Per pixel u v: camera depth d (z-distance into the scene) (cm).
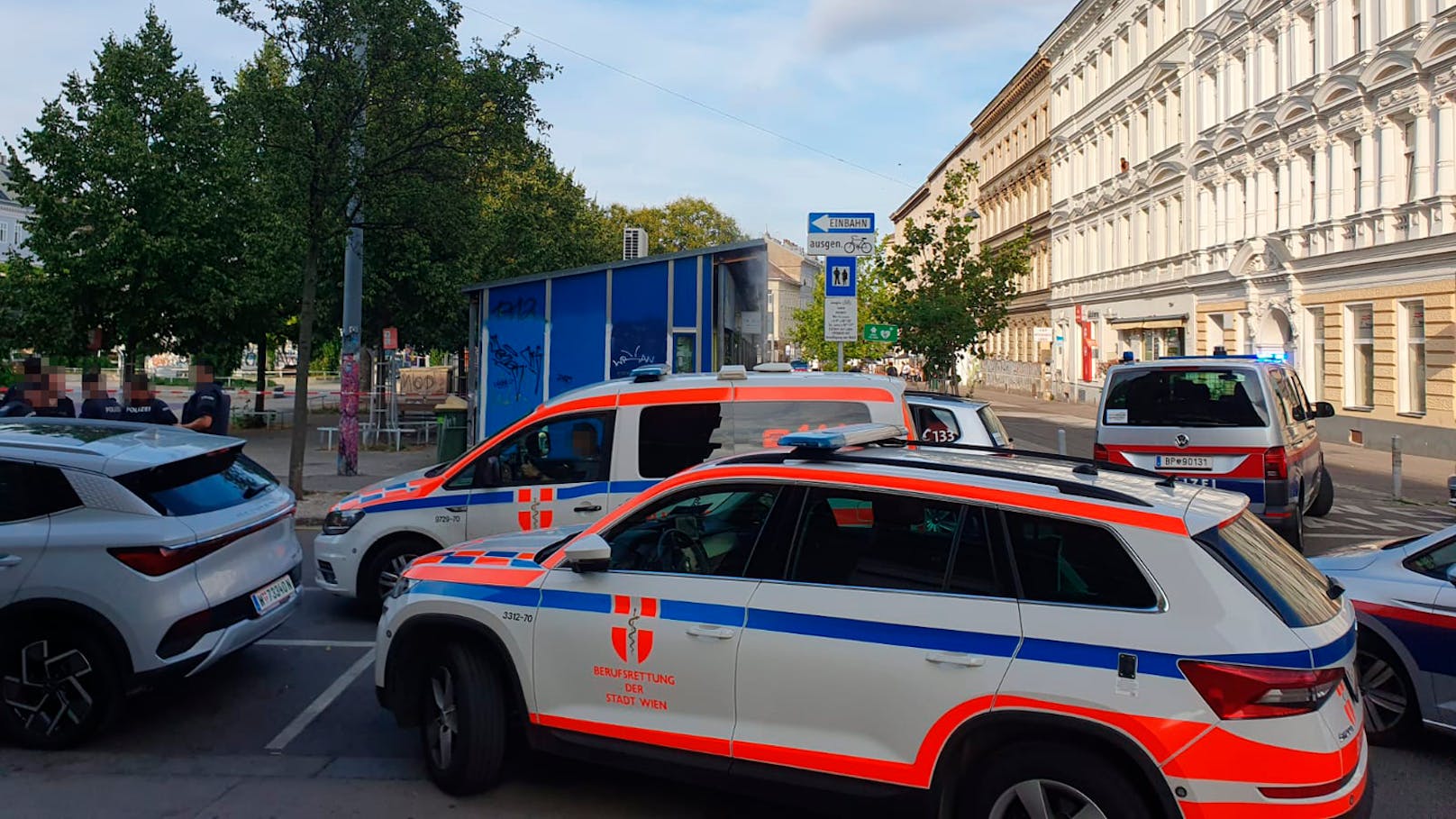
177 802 455
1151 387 966
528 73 1346
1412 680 529
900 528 388
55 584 505
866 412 693
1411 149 2248
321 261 2308
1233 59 3075
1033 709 341
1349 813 322
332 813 445
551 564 454
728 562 415
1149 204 3731
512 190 3031
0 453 526
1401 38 2222
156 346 2252
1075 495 366
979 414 945
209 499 560
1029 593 358
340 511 777
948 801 359
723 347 1541
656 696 412
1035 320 5184
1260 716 319
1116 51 4031
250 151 1304
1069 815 341
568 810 451
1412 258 2206
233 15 1199
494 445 753
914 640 364
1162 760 323
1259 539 379
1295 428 1030
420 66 1255
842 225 1216
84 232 2019
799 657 381
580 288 1461
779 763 384
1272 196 2894
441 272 2480
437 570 480
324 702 591
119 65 2038
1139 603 343
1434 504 1498
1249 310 2975
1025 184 5391
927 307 2305
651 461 709
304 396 1339
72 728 513
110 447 552
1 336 2066
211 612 530
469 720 454
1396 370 2294
